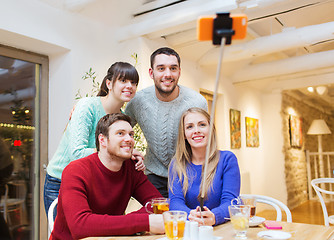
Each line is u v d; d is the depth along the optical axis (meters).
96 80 3.22
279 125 6.28
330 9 3.88
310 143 7.98
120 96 1.86
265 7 2.81
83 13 3.07
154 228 1.18
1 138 2.71
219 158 1.62
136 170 1.61
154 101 2.06
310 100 8.01
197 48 4.06
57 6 2.86
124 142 1.38
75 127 1.77
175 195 1.59
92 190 1.37
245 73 5.21
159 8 3.30
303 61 4.63
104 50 3.33
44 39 2.74
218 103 5.08
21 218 2.80
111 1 3.14
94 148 1.82
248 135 5.74
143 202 1.56
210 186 1.56
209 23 0.78
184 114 1.67
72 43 2.99
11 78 2.83
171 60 1.92
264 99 6.48
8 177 2.73
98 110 1.87
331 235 1.14
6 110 2.77
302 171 7.16
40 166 2.98
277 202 1.82
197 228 1.08
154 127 2.04
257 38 3.99
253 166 5.89
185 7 3.08
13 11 2.52
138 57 3.37
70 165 1.38
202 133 1.61
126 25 3.50
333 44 4.98
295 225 1.28
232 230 1.25
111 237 1.17
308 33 3.62
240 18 0.78
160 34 3.38
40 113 3.03
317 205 6.52
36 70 3.04
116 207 1.46
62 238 1.34
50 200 1.94
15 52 2.85
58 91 3.04
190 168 1.63
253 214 1.33
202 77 4.53
